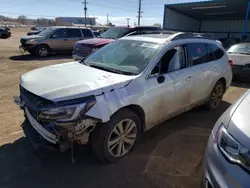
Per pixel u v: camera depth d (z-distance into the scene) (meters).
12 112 4.31
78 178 2.60
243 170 1.63
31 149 3.09
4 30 26.27
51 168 2.74
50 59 11.73
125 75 2.98
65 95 2.34
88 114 2.39
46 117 2.32
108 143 2.72
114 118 2.69
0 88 5.87
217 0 17.02
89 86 2.53
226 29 27.34
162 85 3.21
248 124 1.80
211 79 4.35
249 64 7.12
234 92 6.45
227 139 1.82
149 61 3.16
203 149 3.30
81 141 2.49
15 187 2.42
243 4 17.88
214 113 4.68
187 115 4.52
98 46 8.24
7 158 2.88
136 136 3.08
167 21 20.83
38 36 12.45
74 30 13.34
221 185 1.73
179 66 3.62
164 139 3.54
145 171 2.76
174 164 2.92
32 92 2.48
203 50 4.23
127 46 3.69
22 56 12.41
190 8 20.36
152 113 3.18
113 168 2.79
